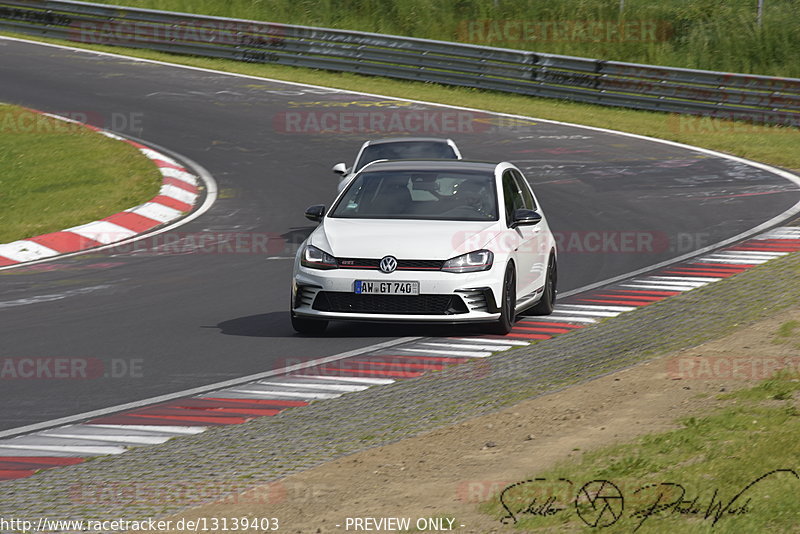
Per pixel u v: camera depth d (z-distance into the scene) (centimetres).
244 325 3588
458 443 2183
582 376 2720
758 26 11625
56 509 1891
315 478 2000
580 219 5869
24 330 3541
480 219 3488
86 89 9950
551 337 3297
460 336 3369
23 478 2102
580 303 3903
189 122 8862
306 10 13350
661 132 8894
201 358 3128
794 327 3033
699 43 11662
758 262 4519
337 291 3284
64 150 7600
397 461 2083
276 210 6244
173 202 6384
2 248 5138
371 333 3441
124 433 2411
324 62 11288
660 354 2895
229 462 2148
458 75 10731
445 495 1834
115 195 6444
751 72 11256
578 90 10194
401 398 2611
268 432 2367
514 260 3422
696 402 2322
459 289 3250
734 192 6556
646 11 12294
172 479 2048
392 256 3281
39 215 5988
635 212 6022
